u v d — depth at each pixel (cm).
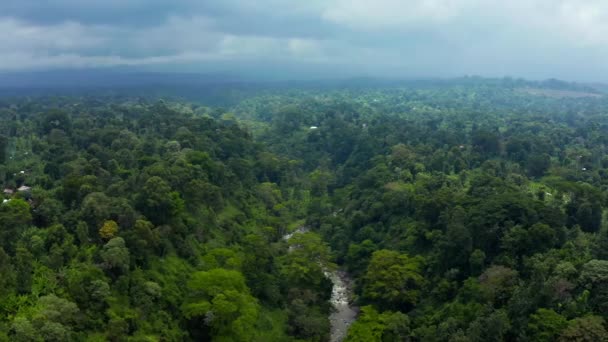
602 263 6862
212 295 7712
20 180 10712
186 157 12344
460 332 6975
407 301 8962
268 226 12556
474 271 8419
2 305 6094
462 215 9356
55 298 6253
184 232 9312
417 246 10275
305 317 8669
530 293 7012
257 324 8281
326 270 10812
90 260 7306
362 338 7938
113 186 9262
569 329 6156
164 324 7356
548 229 8100
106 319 6725
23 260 6669
